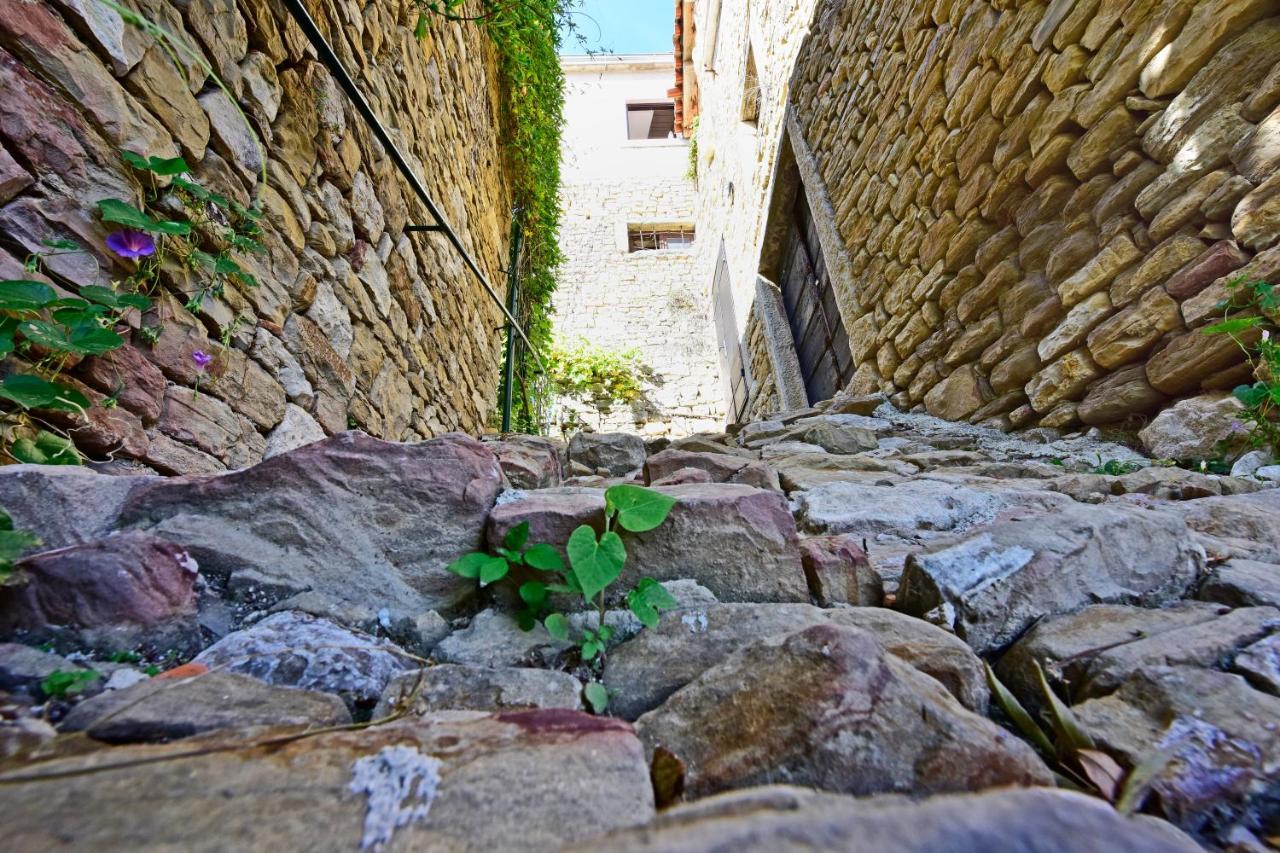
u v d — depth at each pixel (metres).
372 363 1.84
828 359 4.24
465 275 3.09
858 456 1.95
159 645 0.53
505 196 4.20
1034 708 0.55
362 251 1.79
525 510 0.74
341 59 1.66
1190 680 0.49
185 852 0.29
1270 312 1.32
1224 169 1.45
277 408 1.30
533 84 4.15
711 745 0.44
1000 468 1.67
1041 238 2.06
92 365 0.83
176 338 1.00
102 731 0.38
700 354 7.64
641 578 0.72
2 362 0.72
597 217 8.43
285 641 0.54
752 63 5.60
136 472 0.89
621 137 8.98
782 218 4.89
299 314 1.43
